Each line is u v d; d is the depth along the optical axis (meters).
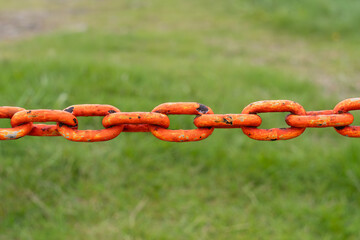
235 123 0.50
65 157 0.76
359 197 0.73
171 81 1.11
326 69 1.41
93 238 0.66
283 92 1.07
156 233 0.67
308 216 0.70
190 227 0.69
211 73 1.19
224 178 0.76
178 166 0.78
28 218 0.68
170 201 0.73
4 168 0.73
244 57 1.49
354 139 0.82
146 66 1.21
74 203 0.71
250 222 0.69
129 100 0.95
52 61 1.11
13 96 0.89
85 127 0.85
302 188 0.75
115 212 0.70
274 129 0.51
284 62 1.47
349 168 0.76
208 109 0.50
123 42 1.52
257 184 0.76
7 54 1.27
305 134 0.90
